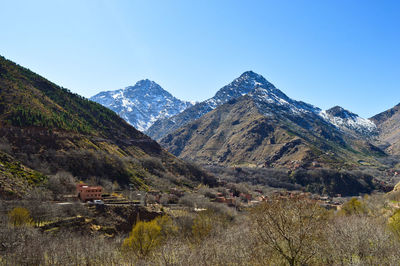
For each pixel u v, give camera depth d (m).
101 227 106.75
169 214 130.62
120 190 167.12
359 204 103.81
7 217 82.00
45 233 83.12
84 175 167.38
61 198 123.81
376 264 43.03
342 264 43.78
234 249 58.59
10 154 144.62
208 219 110.50
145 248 75.19
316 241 40.06
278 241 40.97
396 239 52.12
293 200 40.12
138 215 118.56
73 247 69.38
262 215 40.78
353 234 49.22
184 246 64.25
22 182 120.50
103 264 63.62
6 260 56.75
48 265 58.72
